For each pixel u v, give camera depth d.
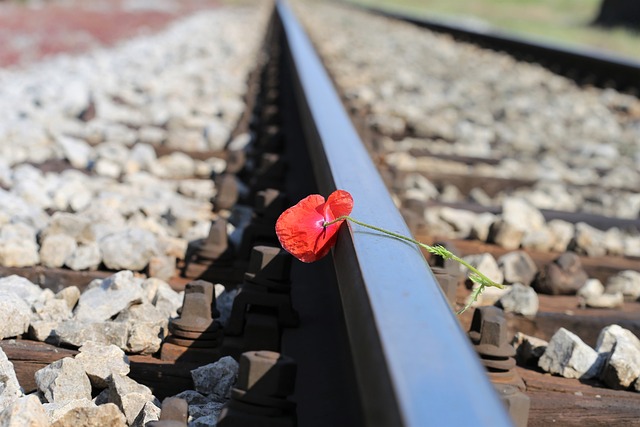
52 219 3.60
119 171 5.45
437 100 9.41
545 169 6.39
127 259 3.42
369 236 2.05
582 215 4.90
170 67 11.30
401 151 6.55
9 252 3.40
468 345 1.44
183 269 3.48
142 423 2.20
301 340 2.48
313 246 2.25
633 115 10.61
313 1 34.47
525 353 2.92
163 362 2.56
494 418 1.21
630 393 2.66
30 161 5.54
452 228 4.42
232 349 2.53
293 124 6.09
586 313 3.38
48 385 2.39
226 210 4.46
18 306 2.77
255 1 32.97
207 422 2.16
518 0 51.81
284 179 4.41
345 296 1.93
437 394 1.26
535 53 15.78
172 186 5.14
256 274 2.57
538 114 9.30
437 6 48.56
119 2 27.55
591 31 37.34
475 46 18.41
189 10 26.09
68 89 7.70
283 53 11.08
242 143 6.03
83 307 2.91
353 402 2.00
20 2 22.58
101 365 2.45
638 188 6.07
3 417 2.03
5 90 8.66
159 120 7.36
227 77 10.33
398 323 1.50
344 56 13.35
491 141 7.54
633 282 3.80
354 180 2.66
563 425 2.47
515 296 3.23
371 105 8.19
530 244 4.20
